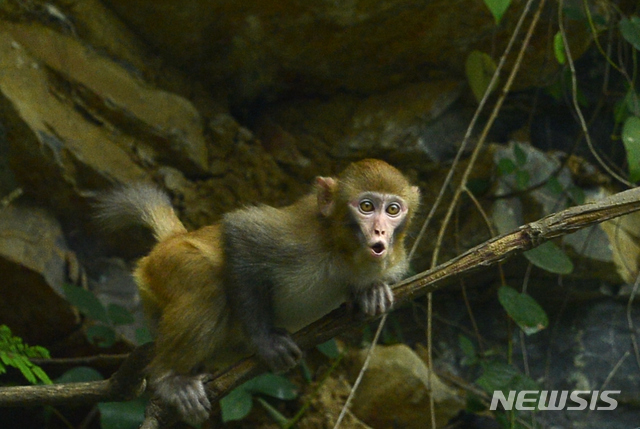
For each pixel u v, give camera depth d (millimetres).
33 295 6875
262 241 4871
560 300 7895
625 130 5609
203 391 4707
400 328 8141
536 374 7742
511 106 8281
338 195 4957
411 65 7961
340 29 7562
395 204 4926
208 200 7785
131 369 4895
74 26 7324
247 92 8297
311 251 4918
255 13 7469
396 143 7891
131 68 7664
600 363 7664
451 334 8070
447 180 5992
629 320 7129
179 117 7668
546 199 7645
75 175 6953
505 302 5684
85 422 7492
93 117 7250
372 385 7219
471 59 6719
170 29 7680
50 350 7262
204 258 4941
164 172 7562
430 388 5723
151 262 5207
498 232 7508
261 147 8078
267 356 4668
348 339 7797
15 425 7742
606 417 7504
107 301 7254
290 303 4992
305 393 7234
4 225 6801
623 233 7902
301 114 8336
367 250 4766
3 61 6770
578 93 7727
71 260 7102
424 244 7711
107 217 5961
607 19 7566
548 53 7422
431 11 7363
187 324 4828
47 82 7035
